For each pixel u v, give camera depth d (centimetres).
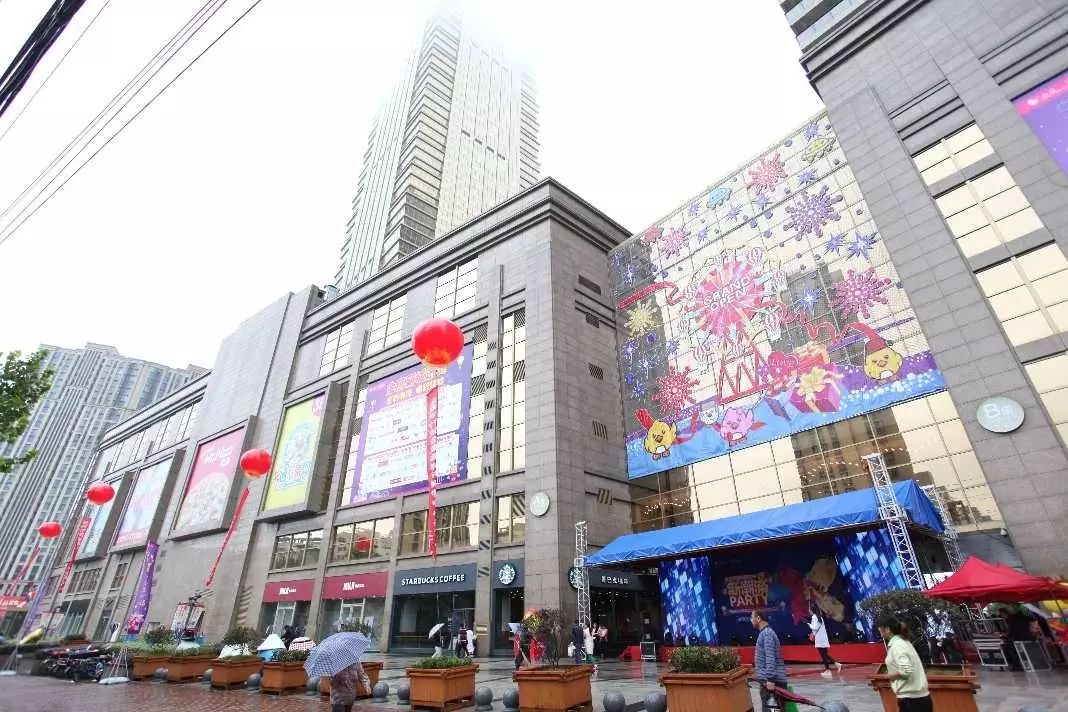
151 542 3956
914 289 2288
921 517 1770
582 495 2889
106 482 7494
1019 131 2214
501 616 2769
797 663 1962
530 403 3122
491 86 9262
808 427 2536
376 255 6688
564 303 3391
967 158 2325
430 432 2950
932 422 2177
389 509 3522
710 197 3416
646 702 1011
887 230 2448
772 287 2898
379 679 1759
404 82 8844
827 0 3388
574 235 3766
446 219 6775
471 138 8044
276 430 4684
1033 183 2120
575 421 3066
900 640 619
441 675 1186
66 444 14375
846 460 2384
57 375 15762
